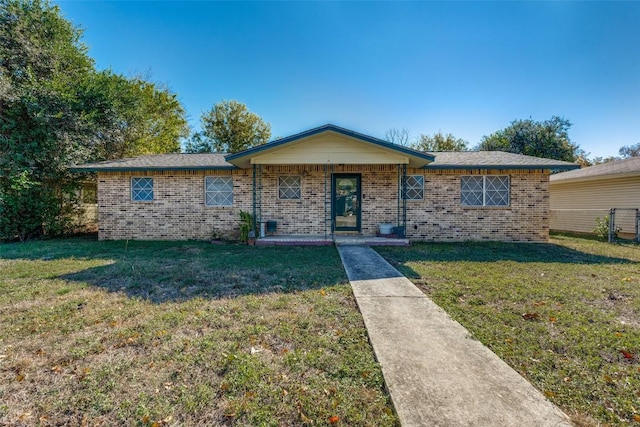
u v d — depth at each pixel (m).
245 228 10.27
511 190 10.82
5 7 12.72
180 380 2.53
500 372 2.61
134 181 11.38
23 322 3.68
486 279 5.59
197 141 33.03
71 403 2.26
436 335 3.33
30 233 11.74
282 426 2.04
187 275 5.82
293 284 5.27
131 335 3.33
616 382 2.49
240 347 3.07
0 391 2.40
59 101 12.19
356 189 11.34
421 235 10.99
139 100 16.23
